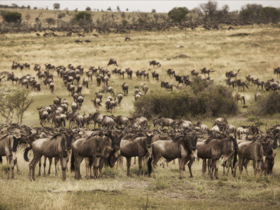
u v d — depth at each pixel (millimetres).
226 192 32562
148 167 39781
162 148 38781
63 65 180750
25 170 43156
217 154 38062
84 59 199875
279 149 58500
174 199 30391
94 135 38688
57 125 80562
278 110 88312
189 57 194000
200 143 39156
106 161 42562
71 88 121000
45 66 174875
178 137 38438
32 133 44938
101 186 34000
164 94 95438
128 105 106688
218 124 59031
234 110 91938
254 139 40031
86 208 26672
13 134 37781
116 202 28656
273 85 112875
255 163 38625
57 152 36688
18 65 166625
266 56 184625
